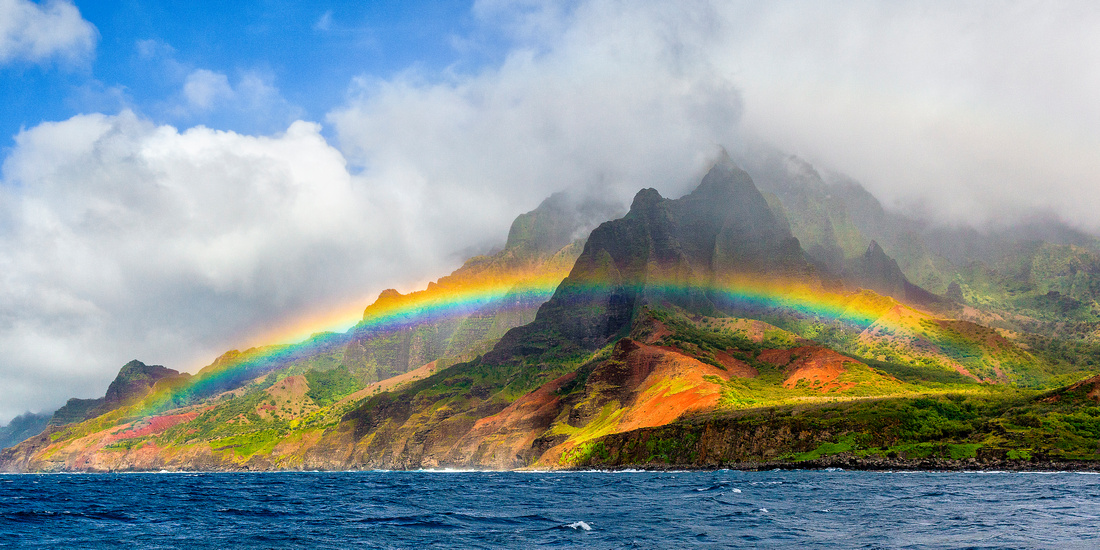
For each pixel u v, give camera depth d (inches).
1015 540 2709.2
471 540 2918.3
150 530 3378.4
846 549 2583.7
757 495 4886.8
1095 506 3809.1
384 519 3681.1
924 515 3521.2
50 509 4562.0
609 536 2965.1
